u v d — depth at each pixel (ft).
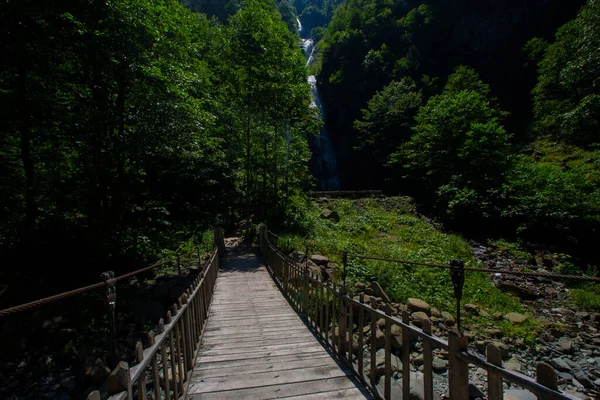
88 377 16.98
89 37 27.76
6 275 26.89
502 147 66.90
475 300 28.99
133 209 36.52
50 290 26.30
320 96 144.05
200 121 38.81
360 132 113.09
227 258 40.88
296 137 67.51
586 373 18.70
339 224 55.67
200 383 10.84
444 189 66.28
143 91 33.83
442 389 15.49
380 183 111.45
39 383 17.44
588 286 33.19
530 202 50.65
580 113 56.49
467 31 141.38
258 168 63.62
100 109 29.81
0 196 27.91
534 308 28.50
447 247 46.93
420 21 150.61
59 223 32.12
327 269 31.27
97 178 31.50
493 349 5.92
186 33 38.32
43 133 26.66
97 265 30.42
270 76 56.70
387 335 9.48
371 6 164.14
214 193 65.46
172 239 41.93
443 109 75.51
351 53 144.97
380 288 27.04
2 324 22.18
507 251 45.80
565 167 68.13
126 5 29.30
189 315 12.35
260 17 57.77
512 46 130.31
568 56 81.00
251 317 19.38
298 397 9.90
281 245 37.60
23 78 26.91
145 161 36.47
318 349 14.05
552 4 122.42
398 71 131.13
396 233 53.72
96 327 22.62
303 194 68.28
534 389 4.96
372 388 10.11
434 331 21.85
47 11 25.14
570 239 44.86
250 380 11.01
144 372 6.67
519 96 119.65
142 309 24.81
